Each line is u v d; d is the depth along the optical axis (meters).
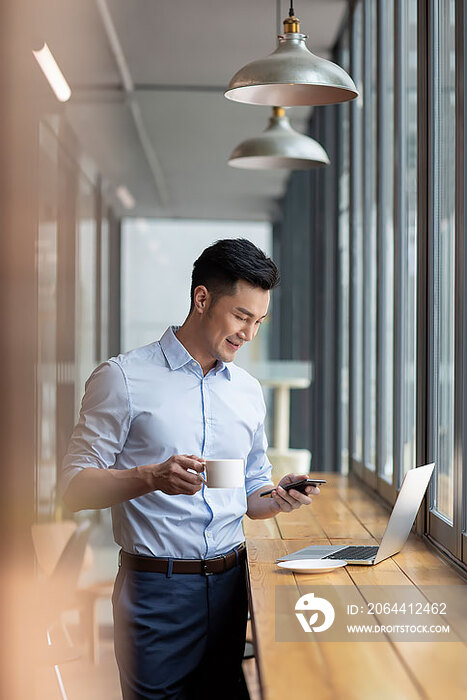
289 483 2.28
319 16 5.39
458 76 2.34
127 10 5.38
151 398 2.15
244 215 7.58
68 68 5.79
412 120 3.26
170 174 7.42
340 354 5.82
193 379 2.20
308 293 6.80
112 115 6.69
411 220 3.28
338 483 4.30
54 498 5.58
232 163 4.54
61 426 6.04
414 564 2.29
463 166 2.30
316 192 6.62
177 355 2.18
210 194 7.53
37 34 4.76
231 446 2.23
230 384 2.27
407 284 3.39
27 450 2.55
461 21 2.31
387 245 3.92
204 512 2.16
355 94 2.53
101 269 7.57
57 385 5.93
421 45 2.83
